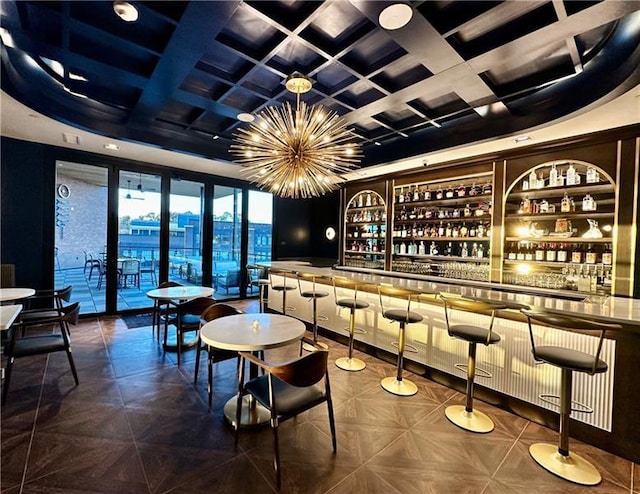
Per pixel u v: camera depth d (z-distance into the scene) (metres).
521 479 1.78
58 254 4.65
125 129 3.93
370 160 4.95
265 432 2.15
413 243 5.32
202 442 2.02
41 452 1.88
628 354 1.96
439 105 3.42
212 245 6.16
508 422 2.35
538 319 1.94
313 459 1.90
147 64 2.67
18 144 4.15
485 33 2.16
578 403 2.04
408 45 2.17
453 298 2.40
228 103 3.36
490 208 4.29
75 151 4.54
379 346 3.55
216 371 3.10
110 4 2.01
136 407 2.41
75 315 2.80
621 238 3.13
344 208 6.40
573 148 3.45
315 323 3.84
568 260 3.71
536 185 3.83
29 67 2.74
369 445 2.04
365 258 6.21
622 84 2.30
